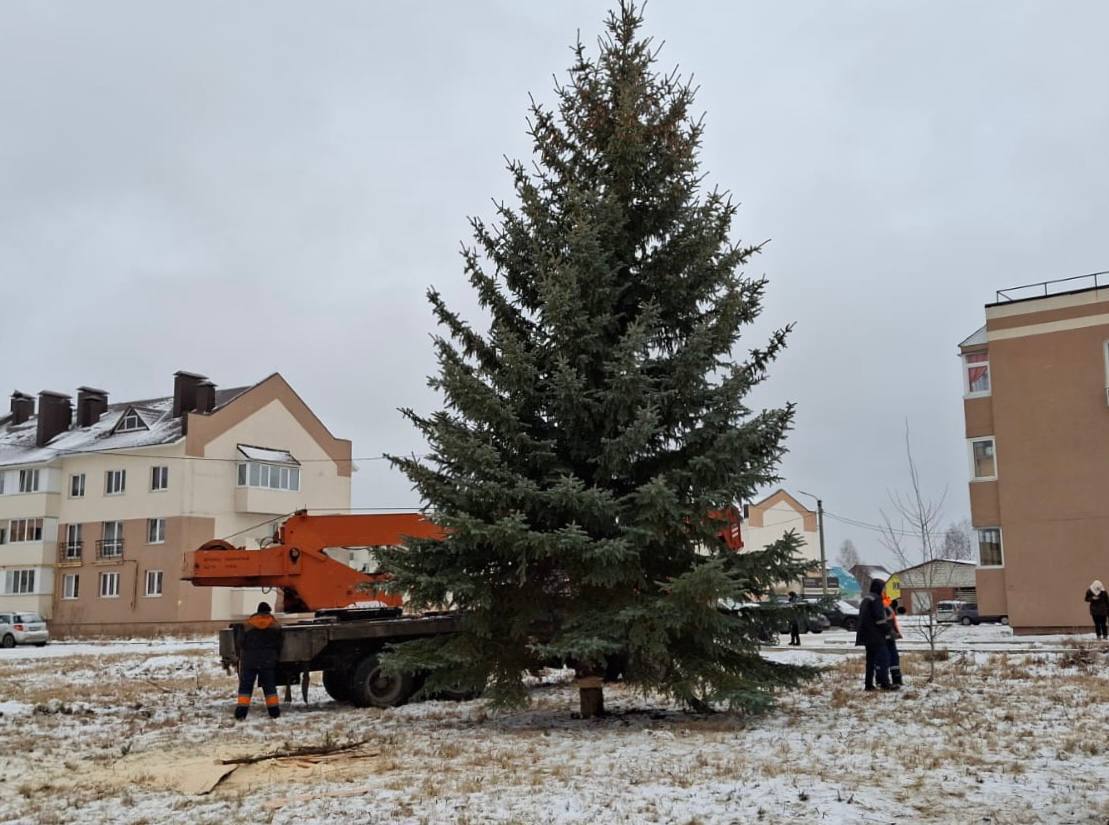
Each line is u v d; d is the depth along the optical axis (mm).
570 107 12203
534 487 10641
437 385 11242
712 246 11570
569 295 10867
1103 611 23031
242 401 49656
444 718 12656
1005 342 29312
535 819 6840
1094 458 27609
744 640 11180
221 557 16188
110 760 9914
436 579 10703
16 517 51469
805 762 8500
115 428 51781
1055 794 7219
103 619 48344
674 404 11359
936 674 15836
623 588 11055
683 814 6859
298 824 6992
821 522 43125
